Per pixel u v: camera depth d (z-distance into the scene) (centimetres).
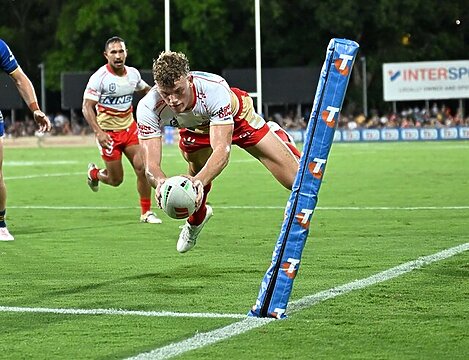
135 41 9700
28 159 5784
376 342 1002
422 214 2298
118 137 2214
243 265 1536
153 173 1248
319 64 9988
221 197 2886
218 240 1859
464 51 10150
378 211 2391
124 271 1492
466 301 1201
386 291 1275
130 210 2527
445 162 4700
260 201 2742
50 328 1095
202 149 1464
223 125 1254
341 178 3641
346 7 9575
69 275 1461
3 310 1199
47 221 2259
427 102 8838
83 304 1230
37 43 10519
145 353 973
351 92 9912
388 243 1772
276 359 943
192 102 1248
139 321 1121
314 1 9694
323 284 1338
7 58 1755
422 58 10000
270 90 9019
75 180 3778
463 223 2089
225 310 1173
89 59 9925
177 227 2116
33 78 10512
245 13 9888
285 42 9931
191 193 1160
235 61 9944
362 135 8469
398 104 10319
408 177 3644
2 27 10388
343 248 1711
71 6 9900
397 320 1101
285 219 1121
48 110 10619
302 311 1155
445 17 10056
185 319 1127
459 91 8794
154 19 9794
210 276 1431
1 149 1836
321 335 1035
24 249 1762
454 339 1009
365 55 9900
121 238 1919
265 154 1418
